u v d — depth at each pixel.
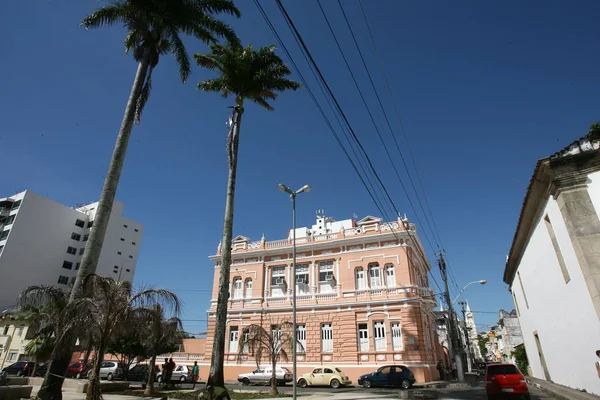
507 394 15.22
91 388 10.83
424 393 19.95
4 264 57.97
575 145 11.61
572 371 14.19
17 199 64.31
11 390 12.05
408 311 28.20
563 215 11.30
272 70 20.16
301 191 19.33
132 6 15.17
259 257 35.53
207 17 16.80
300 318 31.48
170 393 16.70
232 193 18.39
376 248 31.36
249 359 31.80
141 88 14.75
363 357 28.44
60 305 14.05
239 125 19.80
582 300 11.52
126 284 12.12
